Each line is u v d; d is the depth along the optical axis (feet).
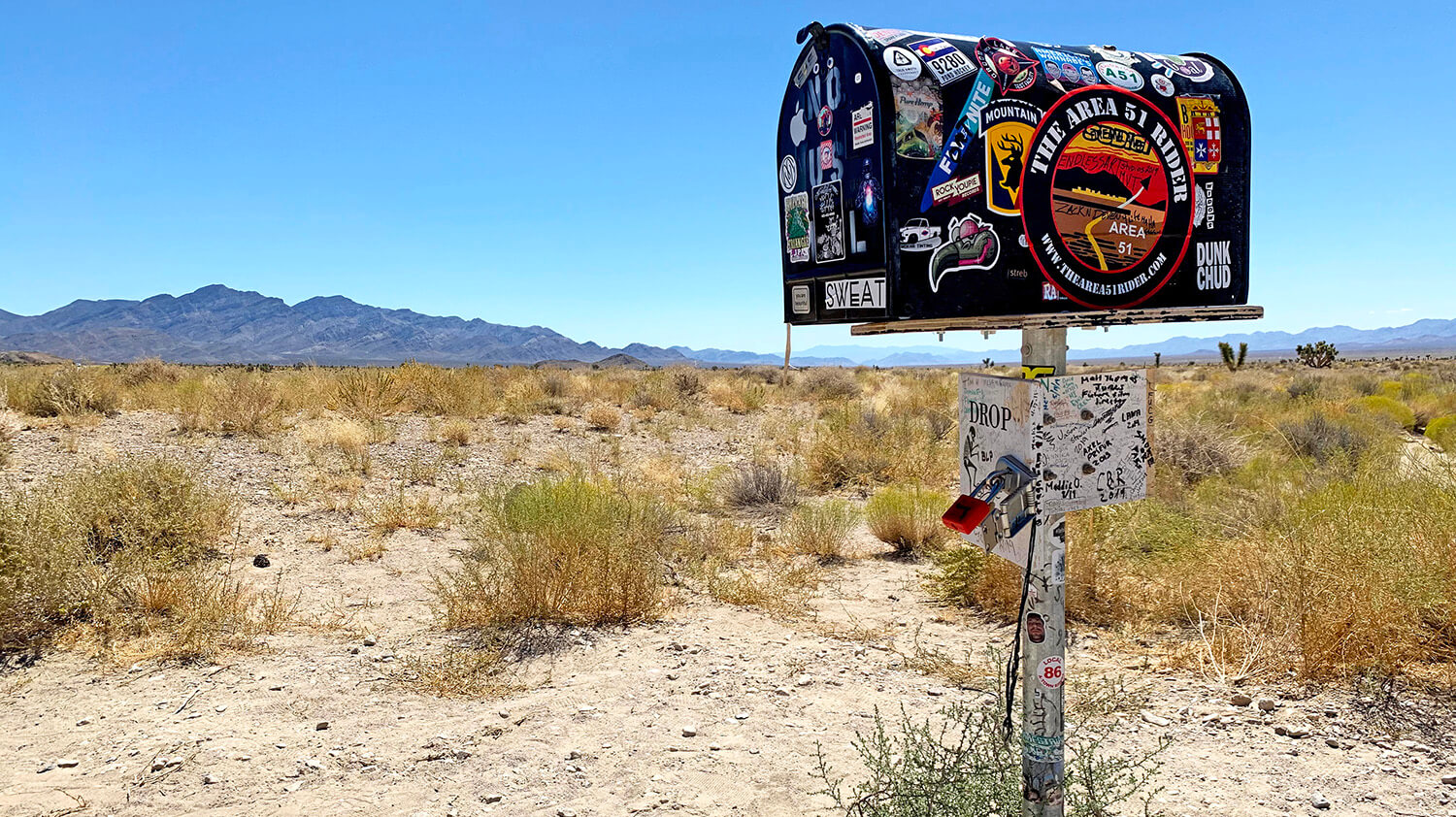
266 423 46.29
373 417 52.01
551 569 21.76
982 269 7.75
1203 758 13.21
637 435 58.18
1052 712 8.11
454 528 31.63
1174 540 23.44
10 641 18.44
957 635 20.48
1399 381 95.04
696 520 33.86
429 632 20.39
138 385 62.75
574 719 15.46
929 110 7.59
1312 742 13.57
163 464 28.50
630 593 21.81
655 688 16.89
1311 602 16.79
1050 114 7.95
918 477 42.57
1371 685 15.17
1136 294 8.41
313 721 15.30
